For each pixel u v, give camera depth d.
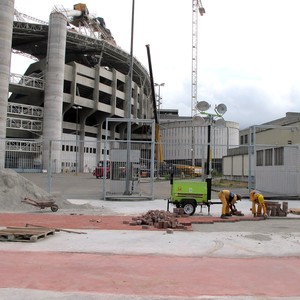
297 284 6.21
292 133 39.47
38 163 40.44
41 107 80.62
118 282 6.17
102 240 9.70
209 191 15.31
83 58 100.94
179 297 5.45
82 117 95.12
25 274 6.51
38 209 16.36
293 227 12.44
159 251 8.56
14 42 91.44
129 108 24.77
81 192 26.19
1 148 28.11
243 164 44.66
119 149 22.86
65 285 5.94
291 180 24.25
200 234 10.77
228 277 6.57
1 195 16.42
